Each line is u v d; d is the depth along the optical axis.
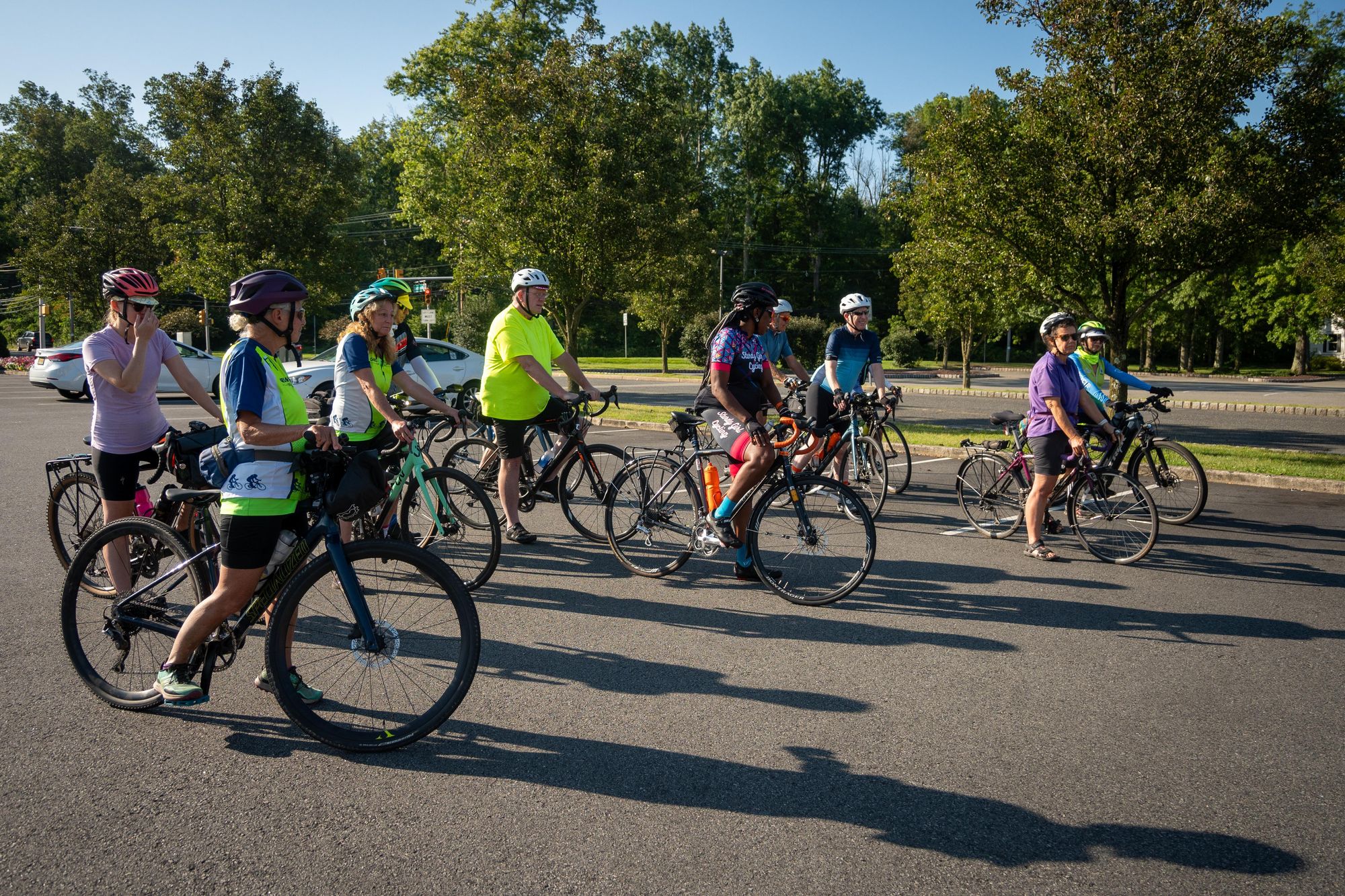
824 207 58.03
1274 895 2.58
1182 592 5.64
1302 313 38.16
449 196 26.19
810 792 3.16
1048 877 2.67
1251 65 10.43
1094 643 4.70
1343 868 2.71
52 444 12.38
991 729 3.66
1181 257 11.33
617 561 6.36
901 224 59.03
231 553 3.43
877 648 4.62
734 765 3.36
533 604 5.37
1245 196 10.77
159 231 29.75
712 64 53.28
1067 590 5.67
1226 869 2.70
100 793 3.15
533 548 6.73
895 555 6.60
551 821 2.97
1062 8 11.22
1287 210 10.92
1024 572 6.11
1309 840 2.86
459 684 3.48
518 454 6.62
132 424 4.64
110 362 4.48
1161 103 10.77
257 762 3.38
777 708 3.88
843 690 4.07
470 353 19.72
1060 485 6.61
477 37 28.48
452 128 29.25
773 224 58.19
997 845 2.83
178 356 4.82
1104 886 2.62
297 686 3.71
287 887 2.61
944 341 43.31
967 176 12.09
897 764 3.37
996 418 7.21
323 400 6.89
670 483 5.88
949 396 25.61
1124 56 10.94
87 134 54.75
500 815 3.01
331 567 3.45
